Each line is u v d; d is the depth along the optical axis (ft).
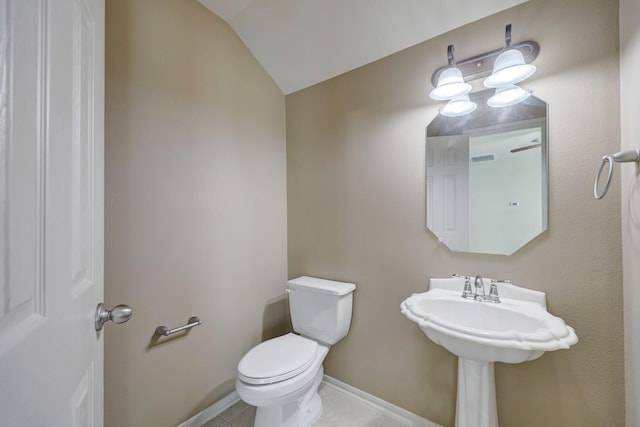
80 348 1.87
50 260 1.44
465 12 4.21
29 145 1.26
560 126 3.66
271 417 4.37
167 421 4.39
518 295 3.87
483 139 4.26
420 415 4.80
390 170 5.14
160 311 4.33
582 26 3.50
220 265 5.25
